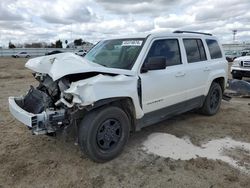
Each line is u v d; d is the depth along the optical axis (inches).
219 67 219.3
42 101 136.1
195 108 209.6
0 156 143.0
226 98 252.5
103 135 133.1
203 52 205.6
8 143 160.2
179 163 135.9
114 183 119.0
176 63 176.4
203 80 200.4
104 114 129.8
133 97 140.3
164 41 167.6
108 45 175.5
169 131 182.2
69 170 129.3
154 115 160.9
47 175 125.0
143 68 148.0
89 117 127.2
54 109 130.0
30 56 1987.0
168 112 172.2
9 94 323.3
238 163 135.9
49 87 140.6
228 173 126.0
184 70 178.1
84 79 127.8
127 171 128.7
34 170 129.2
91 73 131.8
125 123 140.9
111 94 126.8
